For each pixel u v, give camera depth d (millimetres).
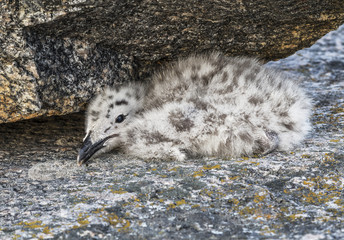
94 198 4449
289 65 9852
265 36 6219
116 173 5199
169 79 6098
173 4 5016
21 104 5133
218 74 5875
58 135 6707
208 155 5777
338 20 6141
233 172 5000
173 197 4430
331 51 10602
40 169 5391
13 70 4906
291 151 5648
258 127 5648
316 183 4676
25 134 6727
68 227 3871
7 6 4520
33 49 4914
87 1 4562
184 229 3846
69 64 5371
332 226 3832
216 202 4320
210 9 5270
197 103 5641
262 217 4043
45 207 4293
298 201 4340
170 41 5809
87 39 5438
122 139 6020
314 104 7582
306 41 6629
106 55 5758
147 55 6102
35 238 3719
